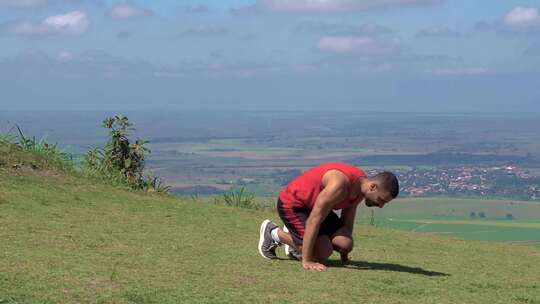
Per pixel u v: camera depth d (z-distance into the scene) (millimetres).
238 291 3988
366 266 5375
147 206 8328
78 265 4434
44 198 7809
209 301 3699
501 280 5129
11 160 9289
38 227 6027
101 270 4324
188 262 4906
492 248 7473
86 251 5062
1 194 7641
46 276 4016
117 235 5992
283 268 4938
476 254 6828
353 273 4910
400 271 5191
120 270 4367
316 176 5148
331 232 5316
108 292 3742
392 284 4555
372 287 4395
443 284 4711
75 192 8547
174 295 3779
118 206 8031
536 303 4309
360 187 5090
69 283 3883
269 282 4336
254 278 4445
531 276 5500
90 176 9812
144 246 5520
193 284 4098
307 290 4145
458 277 5102
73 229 6109
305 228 5148
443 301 4129
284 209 5277
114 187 9539
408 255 6332
